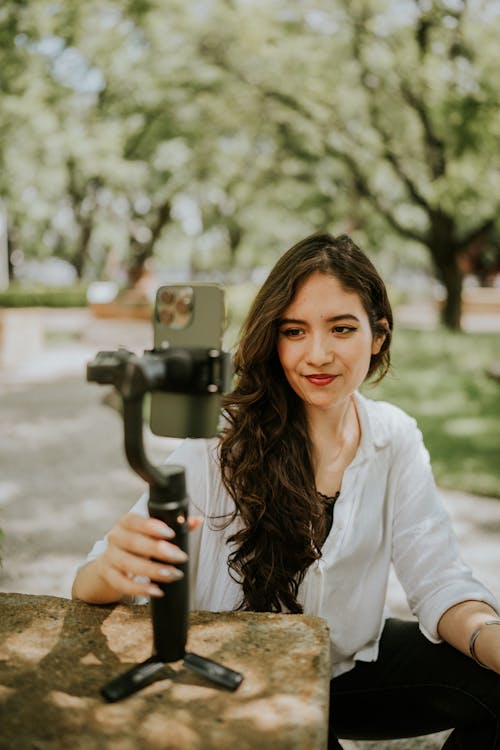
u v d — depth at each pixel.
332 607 1.42
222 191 19.66
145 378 0.81
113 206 21.94
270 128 13.18
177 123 13.91
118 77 12.70
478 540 3.78
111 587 1.09
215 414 0.90
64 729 0.86
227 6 11.08
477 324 18.75
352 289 1.29
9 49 10.17
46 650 1.04
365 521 1.45
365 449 1.46
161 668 0.97
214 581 1.43
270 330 1.32
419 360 10.39
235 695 0.93
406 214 18.95
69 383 9.02
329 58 11.64
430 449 5.48
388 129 12.46
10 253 25.20
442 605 1.35
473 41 10.48
